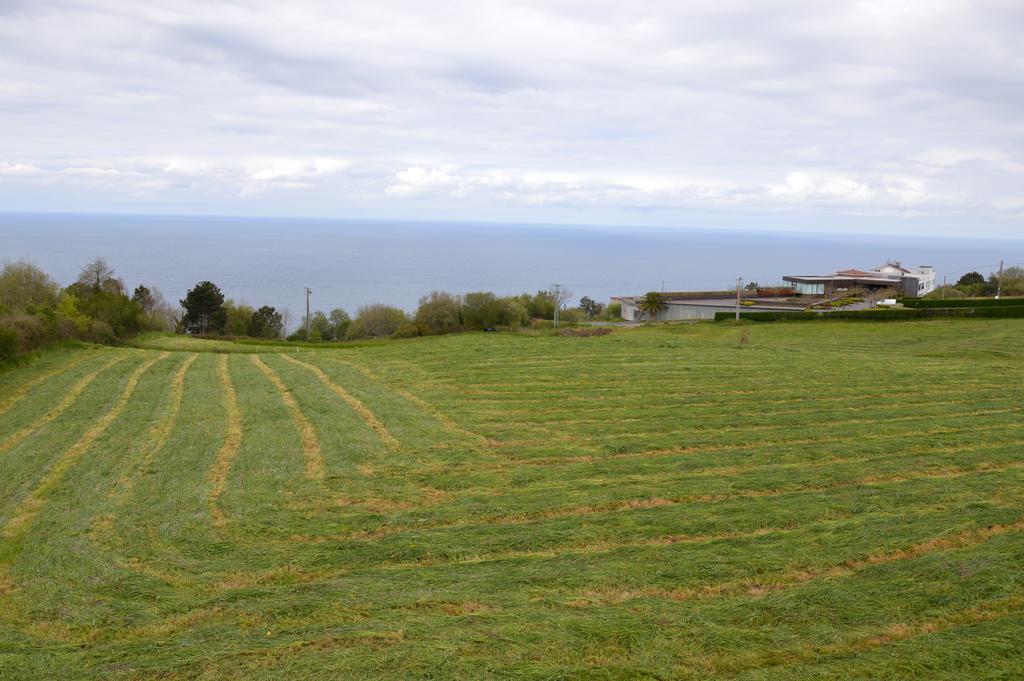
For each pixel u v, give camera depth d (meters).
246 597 11.99
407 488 18.19
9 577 13.33
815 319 59.66
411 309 163.00
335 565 13.41
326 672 9.19
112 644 10.54
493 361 40.56
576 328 60.50
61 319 49.28
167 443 23.50
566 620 10.50
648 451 21.86
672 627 10.18
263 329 90.88
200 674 9.38
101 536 15.16
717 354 41.94
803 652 9.49
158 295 86.06
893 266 107.75
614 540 14.18
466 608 11.24
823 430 23.88
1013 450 20.61
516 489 18.05
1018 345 44.41
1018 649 9.13
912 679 8.62
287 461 20.81
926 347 45.81
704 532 14.46
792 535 13.97
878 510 15.36
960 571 11.60
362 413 27.95
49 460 21.81
